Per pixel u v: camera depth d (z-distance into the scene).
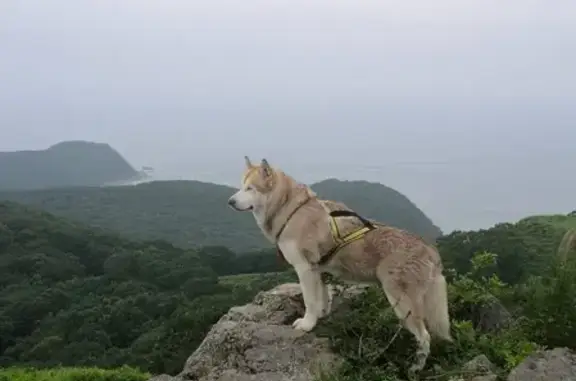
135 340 38.75
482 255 8.05
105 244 67.81
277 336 6.36
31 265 59.25
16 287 54.34
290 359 6.02
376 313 6.45
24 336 46.75
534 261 26.88
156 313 44.44
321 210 6.25
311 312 6.38
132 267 56.25
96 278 56.62
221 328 6.84
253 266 62.09
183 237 102.88
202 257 61.91
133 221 115.25
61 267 59.62
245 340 6.38
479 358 5.76
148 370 30.19
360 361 5.75
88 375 25.58
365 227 6.07
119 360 34.06
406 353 5.96
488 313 7.16
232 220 120.69
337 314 6.58
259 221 6.54
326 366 5.76
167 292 50.09
